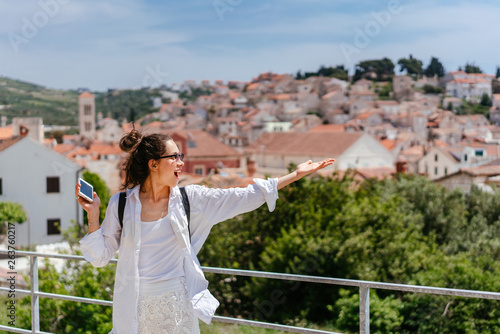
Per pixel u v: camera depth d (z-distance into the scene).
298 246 15.90
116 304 2.56
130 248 2.54
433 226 22.88
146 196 2.64
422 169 38.09
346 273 15.29
